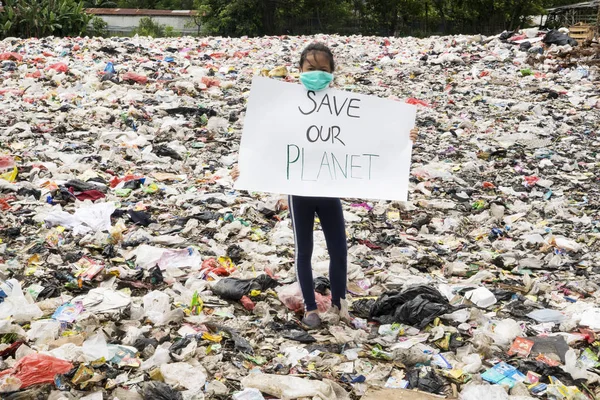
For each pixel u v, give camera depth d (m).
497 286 5.29
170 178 7.94
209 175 8.14
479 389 3.59
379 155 4.24
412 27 48.50
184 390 3.64
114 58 16.02
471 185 8.35
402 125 4.25
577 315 4.64
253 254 5.71
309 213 4.34
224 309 4.66
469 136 10.62
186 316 4.47
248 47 19.53
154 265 5.32
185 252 5.52
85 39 19.41
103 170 8.10
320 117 4.23
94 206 6.54
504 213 7.35
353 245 6.15
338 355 4.10
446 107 12.54
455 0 47.09
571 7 37.06
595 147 10.17
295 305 4.70
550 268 5.75
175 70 14.80
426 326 4.46
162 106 11.31
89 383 3.58
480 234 6.61
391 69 16.44
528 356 4.11
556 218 7.23
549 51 17.47
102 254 5.55
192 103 11.69
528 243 6.32
